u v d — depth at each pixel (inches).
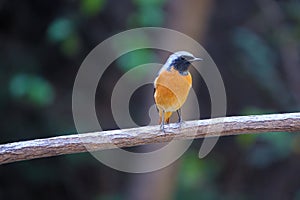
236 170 598.5
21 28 554.3
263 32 592.1
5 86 536.1
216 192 580.1
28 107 541.3
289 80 584.1
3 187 561.3
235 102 592.1
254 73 580.7
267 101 591.2
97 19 550.0
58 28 516.1
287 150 557.9
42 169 561.3
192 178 546.3
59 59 556.7
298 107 578.2
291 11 591.8
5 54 544.4
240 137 530.0
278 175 610.9
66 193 578.2
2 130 541.3
